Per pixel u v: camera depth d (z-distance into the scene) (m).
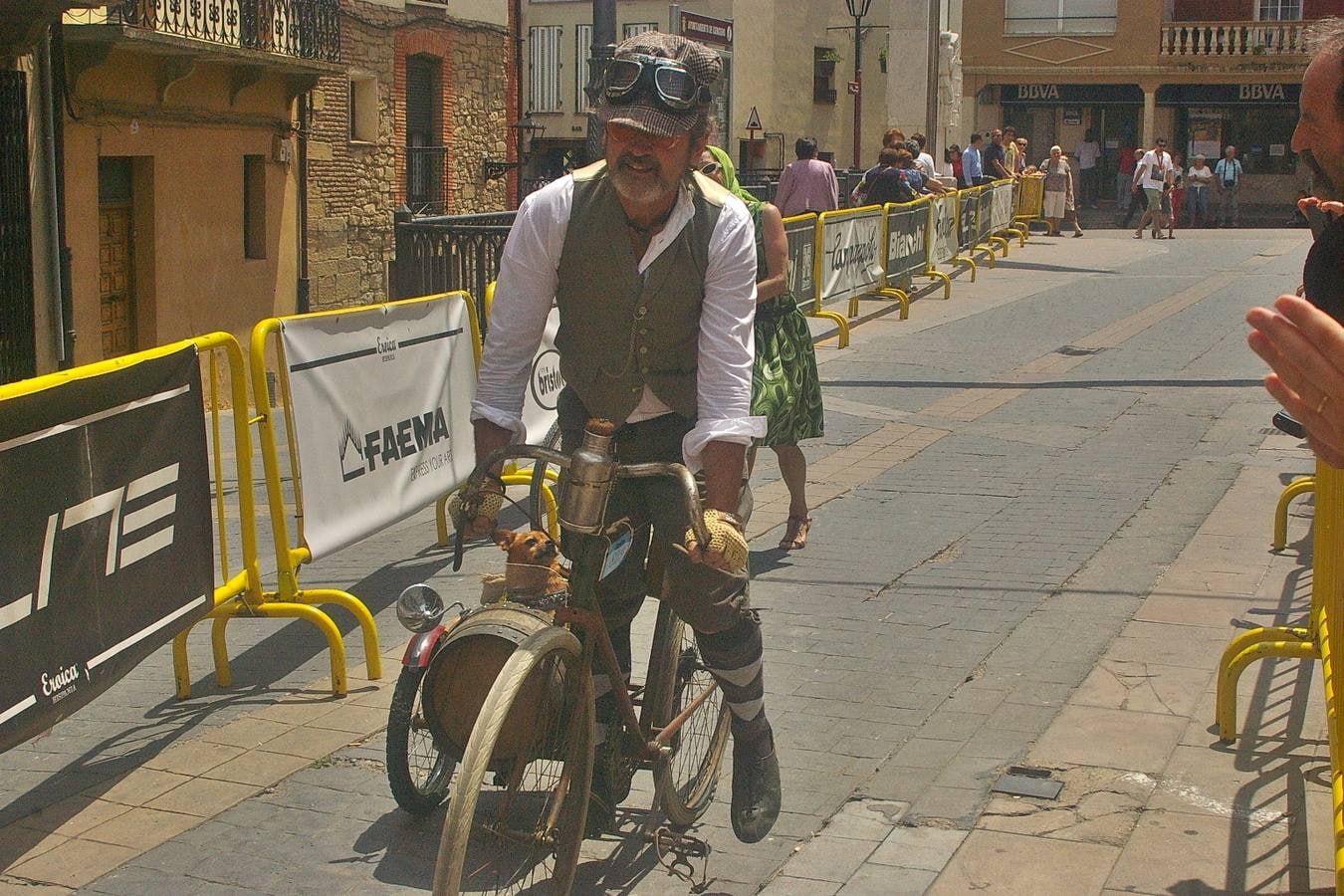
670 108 3.09
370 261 19.59
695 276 3.29
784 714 4.90
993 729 4.72
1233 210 35.94
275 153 17.00
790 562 6.74
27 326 11.98
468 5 21.73
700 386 3.31
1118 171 39.94
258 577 5.24
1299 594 6.05
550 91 40.00
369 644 5.30
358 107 19.45
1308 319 1.91
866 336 14.51
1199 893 3.60
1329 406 1.94
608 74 3.15
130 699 5.20
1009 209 24.61
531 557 3.39
